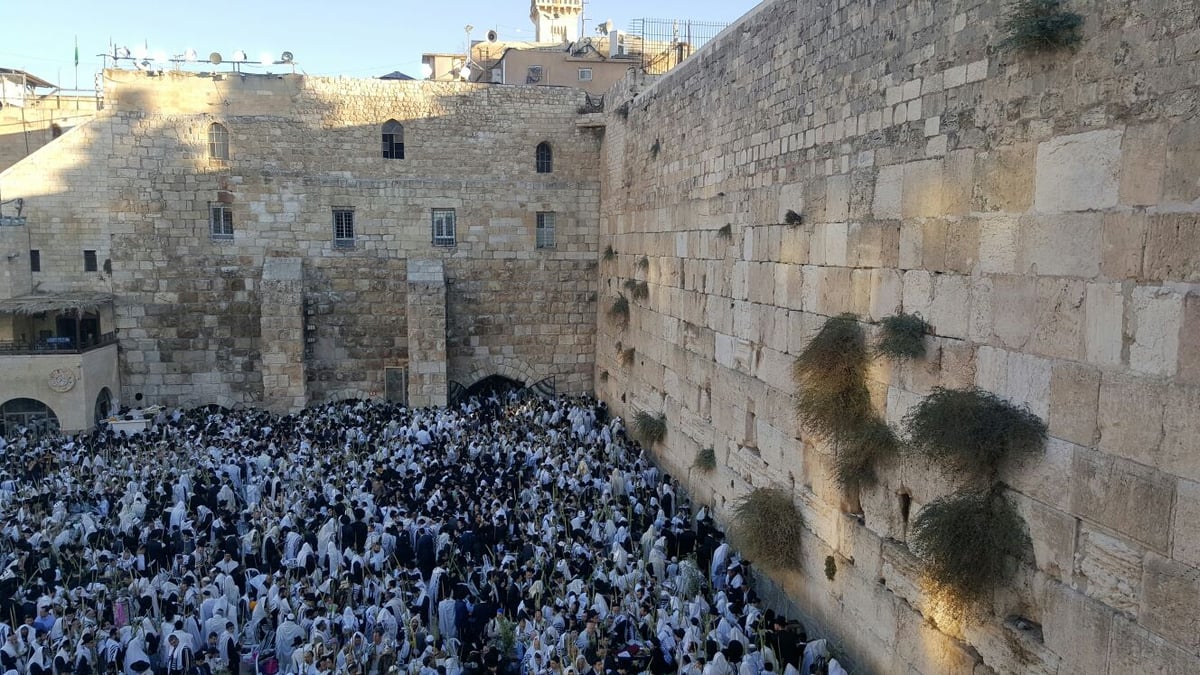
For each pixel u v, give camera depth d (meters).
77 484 23.84
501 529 20.02
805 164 16.64
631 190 30.77
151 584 17.39
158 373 34.56
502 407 34.56
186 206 34.12
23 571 18.33
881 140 13.95
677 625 15.41
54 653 14.98
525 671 14.16
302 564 18.81
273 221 34.78
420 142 35.53
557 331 36.94
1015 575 10.86
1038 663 10.37
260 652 16.22
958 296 12.02
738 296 20.09
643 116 29.00
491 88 35.75
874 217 14.16
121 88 33.25
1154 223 8.79
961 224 11.94
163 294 34.31
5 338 32.69
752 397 19.33
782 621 15.00
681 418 24.66
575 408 33.69
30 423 31.02
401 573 17.80
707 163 22.27
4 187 32.56
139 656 15.16
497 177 36.03
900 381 13.44
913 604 12.95
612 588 17.03
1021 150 10.73
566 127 36.22
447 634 16.78
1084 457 9.72
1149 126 8.85
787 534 16.78
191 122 33.84
